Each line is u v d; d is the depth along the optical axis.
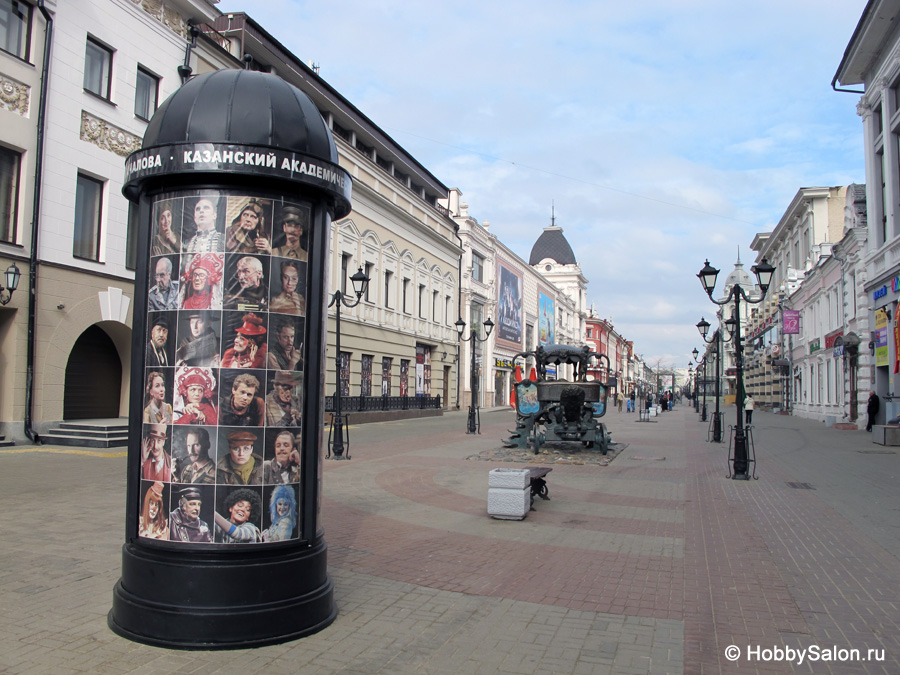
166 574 4.45
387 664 4.26
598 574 6.49
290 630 4.59
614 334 124.44
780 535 8.32
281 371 4.77
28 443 15.84
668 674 4.21
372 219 33.22
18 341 15.76
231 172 4.55
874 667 4.36
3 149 15.66
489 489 9.22
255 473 4.62
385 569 6.50
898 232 24.27
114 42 18.42
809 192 47.81
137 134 19.27
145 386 4.77
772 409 59.56
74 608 5.10
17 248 15.74
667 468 15.25
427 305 40.88
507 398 60.31
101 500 9.41
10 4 15.73
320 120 5.21
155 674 3.98
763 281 14.12
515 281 63.09
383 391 34.72
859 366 29.09
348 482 12.26
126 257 18.97
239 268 4.68
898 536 8.28
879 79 25.22
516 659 4.40
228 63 22.97
